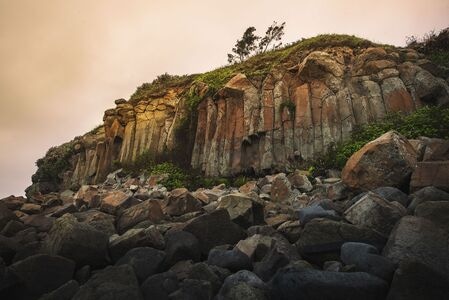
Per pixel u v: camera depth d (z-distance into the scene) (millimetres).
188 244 5848
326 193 9500
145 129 22172
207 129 18500
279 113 16969
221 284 4691
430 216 4969
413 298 3691
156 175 17406
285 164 15430
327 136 15367
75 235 5660
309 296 3895
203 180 16266
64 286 4703
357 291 3826
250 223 7422
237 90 18500
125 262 5410
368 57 17312
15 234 7512
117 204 8750
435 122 12320
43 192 27500
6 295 4730
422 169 6977
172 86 23672
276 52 22641
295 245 5801
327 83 17000
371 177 8102
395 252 4371
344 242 5164
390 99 15367
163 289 4598
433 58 18094
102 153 23797
